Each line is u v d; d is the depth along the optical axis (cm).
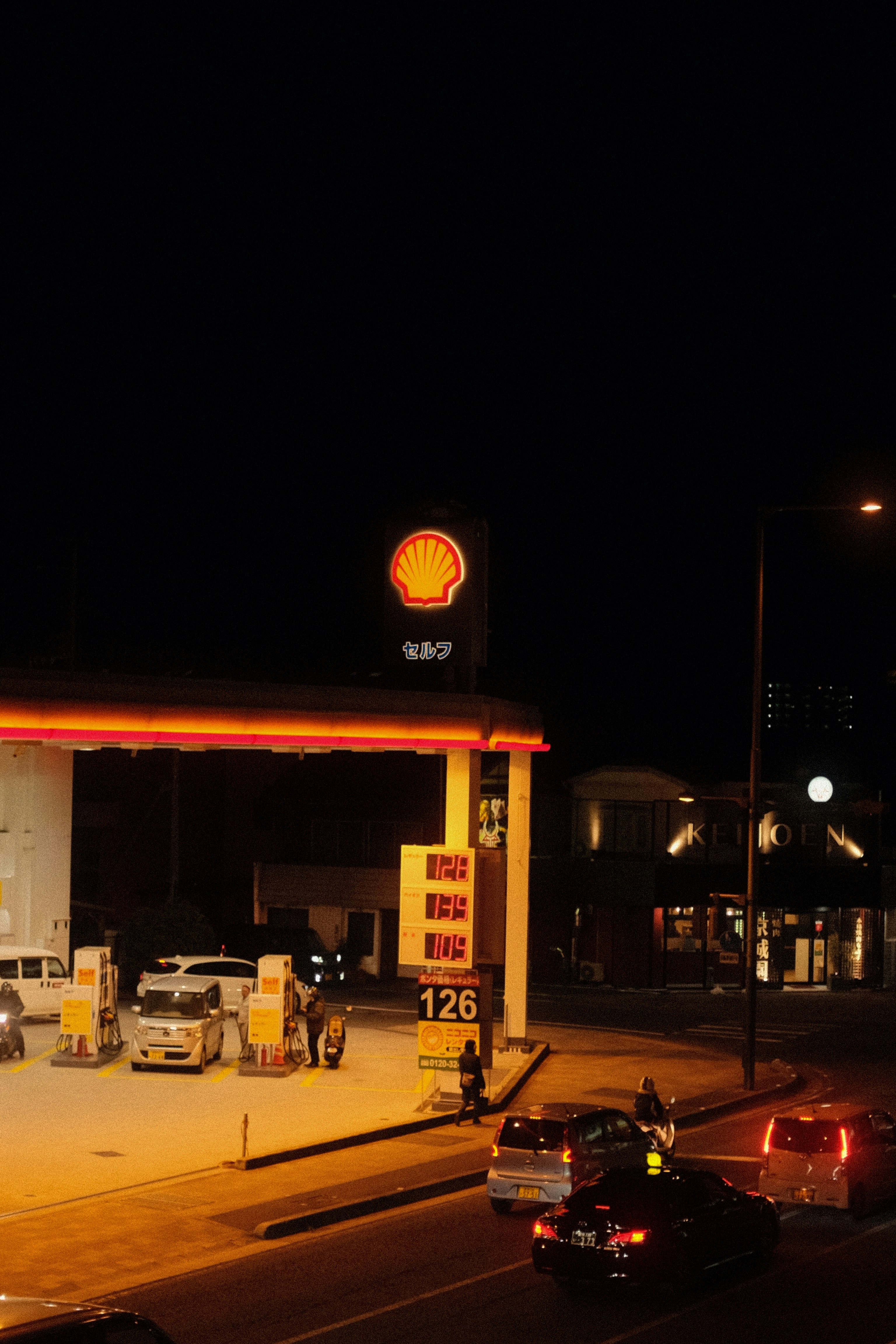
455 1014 3200
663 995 5594
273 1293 1736
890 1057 4150
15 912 4531
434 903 3375
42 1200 2170
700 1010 5138
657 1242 1698
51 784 4612
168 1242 1967
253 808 6638
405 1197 2273
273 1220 2067
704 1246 1753
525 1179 2138
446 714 3559
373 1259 1909
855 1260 1934
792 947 6031
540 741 3950
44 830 4584
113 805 6488
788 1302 1711
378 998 5200
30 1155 2470
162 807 6569
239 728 3162
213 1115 2869
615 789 6178
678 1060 3922
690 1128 3019
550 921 5962
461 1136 2780
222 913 6575
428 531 3781
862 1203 2175
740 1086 3494
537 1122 2164
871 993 5997
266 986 3381
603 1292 1747
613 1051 4062
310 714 3291
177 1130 2709
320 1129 2755
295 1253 1941
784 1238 2084
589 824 6197
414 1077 3400
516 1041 3938
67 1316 1010
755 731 3519
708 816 6166
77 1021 3394
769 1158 2198
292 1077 3350
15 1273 1800
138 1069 3378
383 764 6488
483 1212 2211
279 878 6475
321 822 6475
